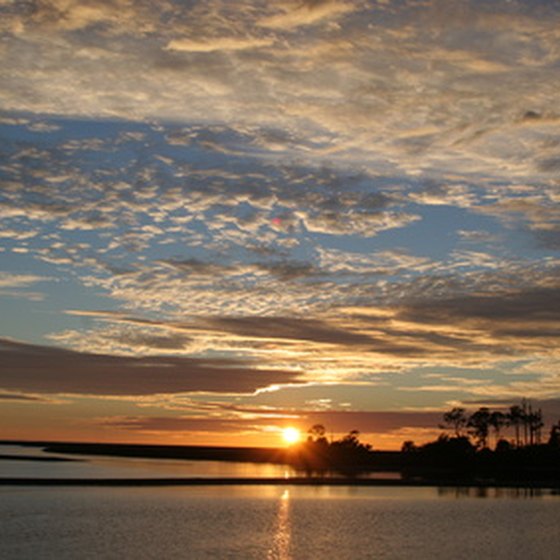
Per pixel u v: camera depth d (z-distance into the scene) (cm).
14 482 7981
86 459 19175
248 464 17412
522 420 16575
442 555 3962
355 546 4162
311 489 8000
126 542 4134
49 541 4125
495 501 6888
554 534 4775
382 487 8450
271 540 4303
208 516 5347
